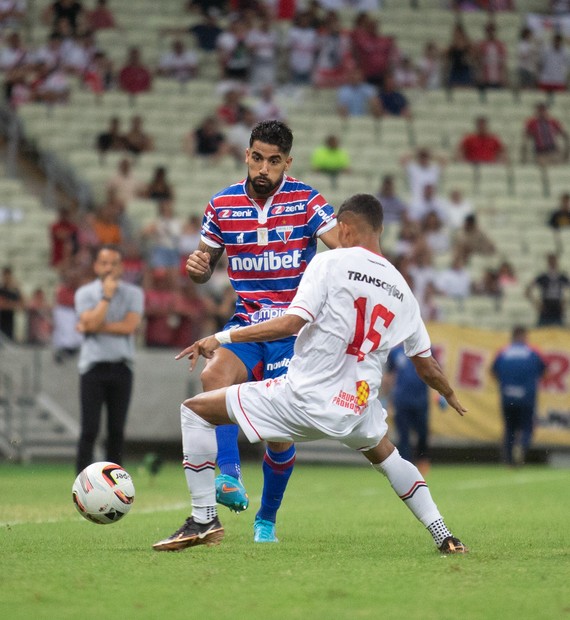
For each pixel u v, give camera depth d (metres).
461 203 87.69
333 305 21.70
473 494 45.38
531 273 85.88
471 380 72.56
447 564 21.28
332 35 96.56
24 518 32.50
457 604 17.08
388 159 92.31
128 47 96.00
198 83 94.00
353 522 31.58
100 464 24.20
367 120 94.62
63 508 36.06
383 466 23.14
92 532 27.66
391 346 22.22
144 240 77.06
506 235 88.06
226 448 24.53
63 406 69.75
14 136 84.69
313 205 25.03
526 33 102.25
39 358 69.62
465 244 84.00
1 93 90.75
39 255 78.88
